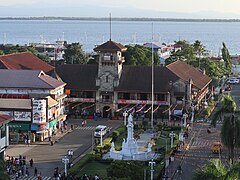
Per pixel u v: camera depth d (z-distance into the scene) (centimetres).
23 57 15812
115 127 13825
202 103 16238
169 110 14625
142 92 15025
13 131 12150
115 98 15300
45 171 9581
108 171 8238
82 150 11250
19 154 10838
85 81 15712
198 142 11800
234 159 8962
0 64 14600
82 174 9181
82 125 14000
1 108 12175
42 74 13675
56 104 13025
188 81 14925
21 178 9094
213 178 5662
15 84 13062
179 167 9281
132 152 10338
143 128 13375
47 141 12131
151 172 8169
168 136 12406
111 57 15338
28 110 12125
